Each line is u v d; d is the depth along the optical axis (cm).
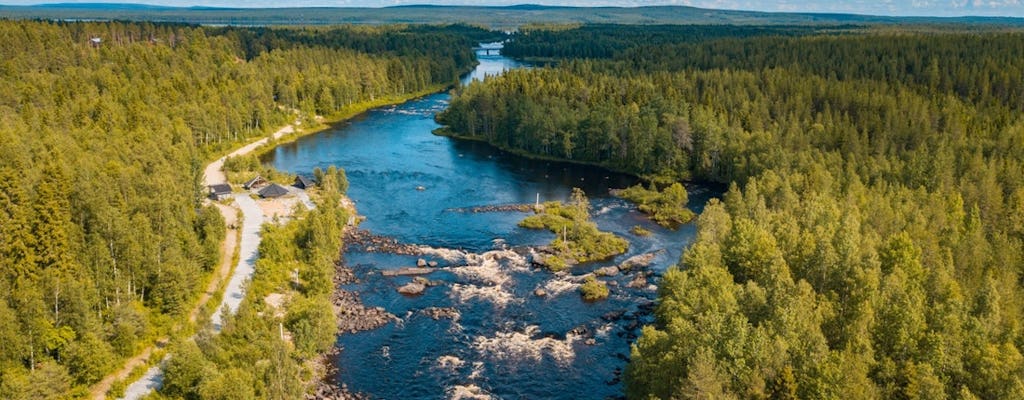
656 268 12150
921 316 7138
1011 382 6131
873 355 6819
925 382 6209
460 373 8831
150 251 9606
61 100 18738
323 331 9025
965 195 12675
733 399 6288
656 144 18738
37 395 7150
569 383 8644
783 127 18538
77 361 7731
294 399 7681
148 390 7881
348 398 8256
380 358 9131
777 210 12606
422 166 19438
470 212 15212
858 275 7938
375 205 15662
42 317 7850
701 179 18500
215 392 7219
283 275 10994
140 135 15912
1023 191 12406
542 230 14000
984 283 7869
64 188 9500
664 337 7469
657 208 15450
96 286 8894
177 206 11256
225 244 12031
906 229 10338
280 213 14025
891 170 14525
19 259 8644
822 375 6272
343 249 12812
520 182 17988
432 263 12106
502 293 11031
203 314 8888
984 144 15975
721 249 10038
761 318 7581
